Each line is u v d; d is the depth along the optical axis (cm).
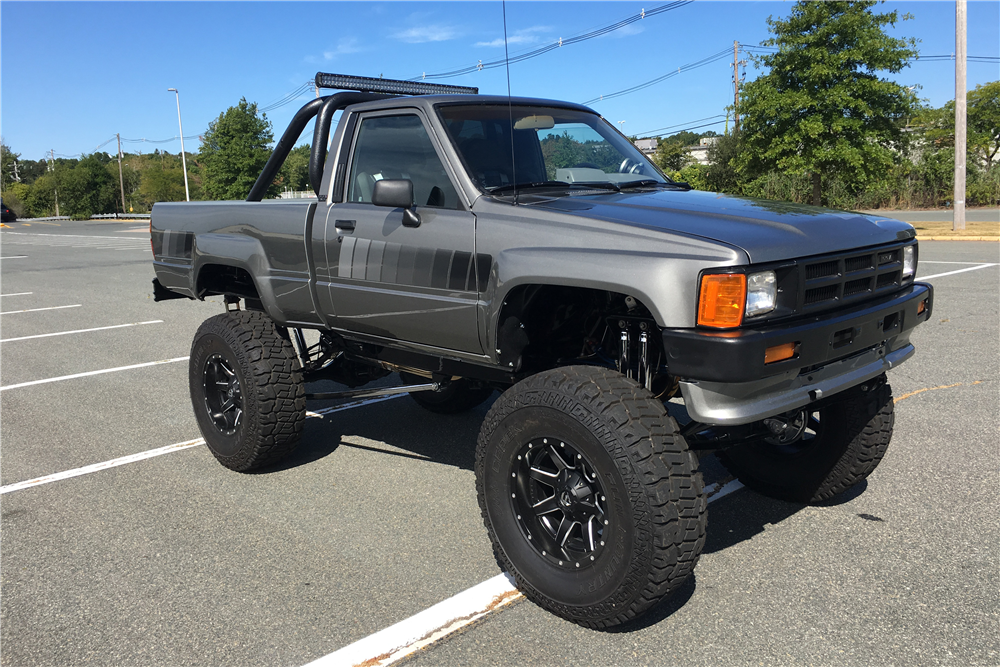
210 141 3947
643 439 249
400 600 296
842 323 271
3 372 718
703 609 284
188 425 536
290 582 312
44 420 555
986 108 3475
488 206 320
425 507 384
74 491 416
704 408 256
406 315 349
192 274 478
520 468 288
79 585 314
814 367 275
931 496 375
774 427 329
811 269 268
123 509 390
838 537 338
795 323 261
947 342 694
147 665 259
